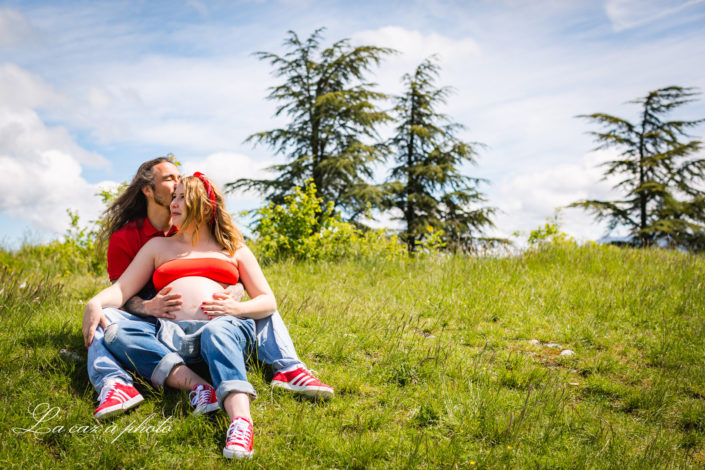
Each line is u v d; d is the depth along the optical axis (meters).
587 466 2.59
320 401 3.17
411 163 22.06
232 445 2.46
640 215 23.80
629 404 3.43
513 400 3.32
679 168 23.56
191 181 3.25
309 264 7.89
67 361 3.37
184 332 3.07
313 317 4.76
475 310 5.40
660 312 5.35
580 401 3.49
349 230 8.84
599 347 4.57
